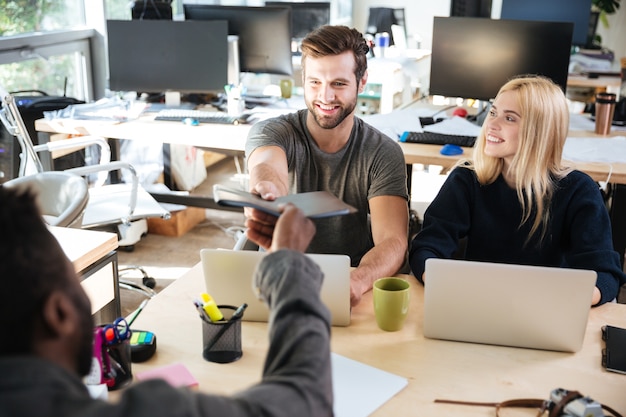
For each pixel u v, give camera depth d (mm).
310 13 5129
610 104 3326
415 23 7207
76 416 715
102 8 4699
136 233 3953
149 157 4719
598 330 1733
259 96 4117
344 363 1547
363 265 1964
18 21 4121
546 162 2137
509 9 5449
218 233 4324
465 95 3496
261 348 1614
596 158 2994
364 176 2268
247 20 4051
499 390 1468
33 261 767
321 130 2227
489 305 1612
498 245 2221
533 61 3332
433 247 2123
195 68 3932
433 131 3352
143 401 742
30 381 728
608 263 2000
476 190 2232
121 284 3359
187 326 1711
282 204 1344
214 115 3680
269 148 2193
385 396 1426
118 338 1442
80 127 3564
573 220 2137
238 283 1682
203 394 782
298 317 906
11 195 796
